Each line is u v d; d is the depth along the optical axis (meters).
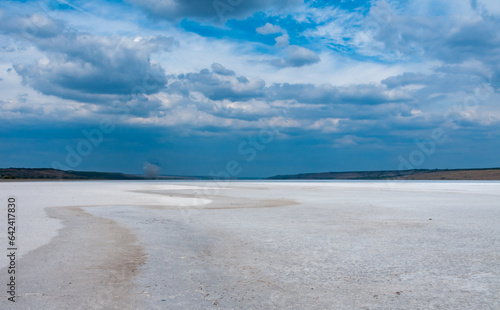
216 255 10.32
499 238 12.91
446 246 11.54
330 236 13.40
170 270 8.71
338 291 7.28
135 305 6.43
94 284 7.57
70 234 13.62
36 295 6.86
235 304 6.54
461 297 6.93
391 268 8.95
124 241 12.31
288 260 9.75
